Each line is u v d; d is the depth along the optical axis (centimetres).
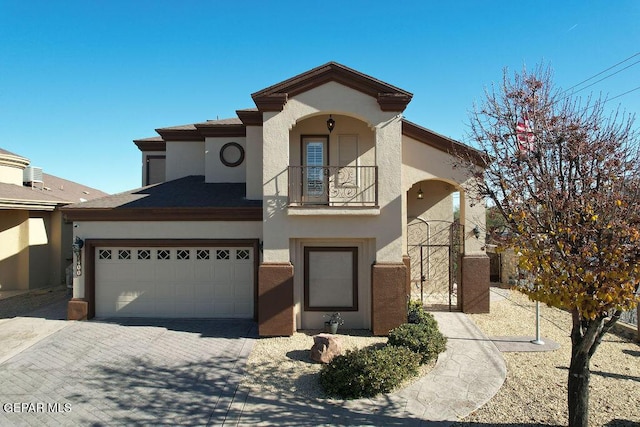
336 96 1102
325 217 1103
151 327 1167
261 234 1256
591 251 505
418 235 1681
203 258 1278
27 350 980
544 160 595
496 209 688
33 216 1814
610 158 551
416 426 629
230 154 1530
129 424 648
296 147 1231
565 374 822
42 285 1855
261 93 1086
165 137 1647
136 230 1265
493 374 822
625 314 1128
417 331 941
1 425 643
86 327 1167
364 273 1164
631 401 691
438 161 1339
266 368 870
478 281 1348
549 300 541
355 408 689
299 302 1162
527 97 644
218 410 689
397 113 1106
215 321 1236
